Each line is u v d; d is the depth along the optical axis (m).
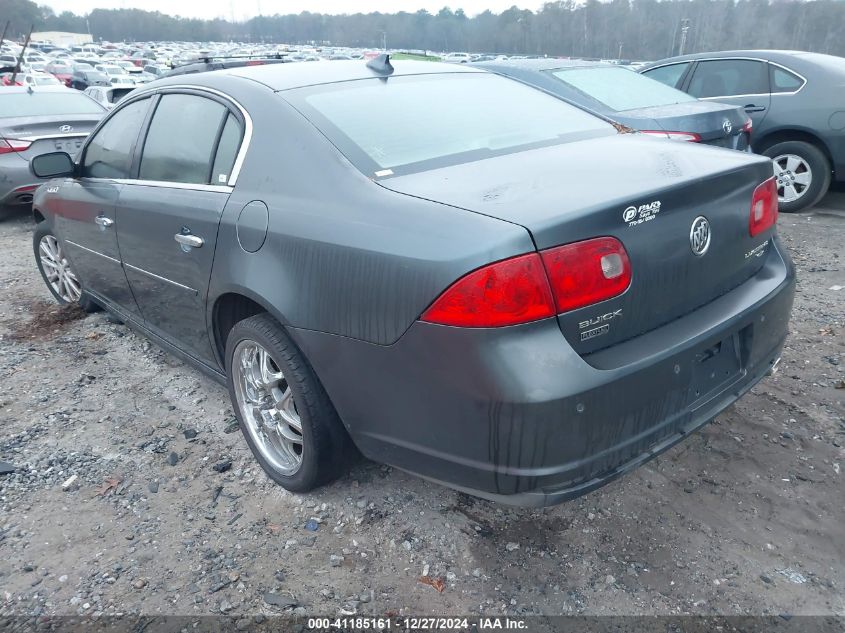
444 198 2.11
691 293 2.26
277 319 2.45
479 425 1.95
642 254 2.06
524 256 1.85
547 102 3.23
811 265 5.22
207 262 2.79
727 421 3.15
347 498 2.75
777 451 2.92
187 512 2.72
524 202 2.02
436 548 2.47
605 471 2.06
